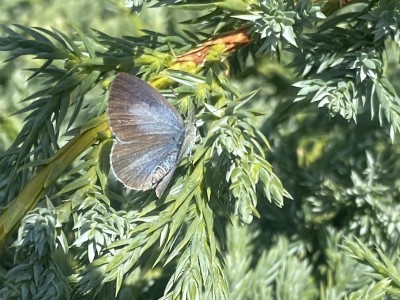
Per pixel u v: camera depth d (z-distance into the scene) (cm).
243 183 20
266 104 30
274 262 28
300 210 29
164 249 20
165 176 19
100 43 22
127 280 26
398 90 28
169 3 21
